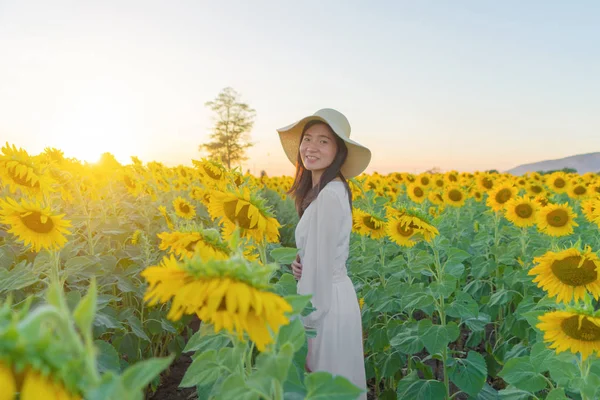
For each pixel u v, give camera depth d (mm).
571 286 2584
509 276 4492
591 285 2551
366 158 2848
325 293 2484
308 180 3006
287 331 1345
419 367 3453
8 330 681
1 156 3164
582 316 1897
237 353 1451
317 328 2553
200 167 4379
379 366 3738
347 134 2842
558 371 2184
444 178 10438
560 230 4809
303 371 2012
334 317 2559
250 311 1043
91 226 4113
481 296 5070
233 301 970
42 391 691
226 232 2240
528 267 4527
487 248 5238
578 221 7289
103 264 3682
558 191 10102
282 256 2209
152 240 4855
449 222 6609
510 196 5824
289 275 2312
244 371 1540
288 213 10328
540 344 2396
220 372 1477
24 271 2854
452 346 4727
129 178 5391
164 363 796
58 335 804
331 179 2678
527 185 8898
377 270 4355
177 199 4969
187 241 1588
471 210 8266
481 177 9688
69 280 3109
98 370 2510
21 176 3150
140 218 5367
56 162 4359
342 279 2662
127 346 3469
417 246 5699
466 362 3115
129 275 3855
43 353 699
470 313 3188
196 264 1034
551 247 4738
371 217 4164
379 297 4039
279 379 1177
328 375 1316
